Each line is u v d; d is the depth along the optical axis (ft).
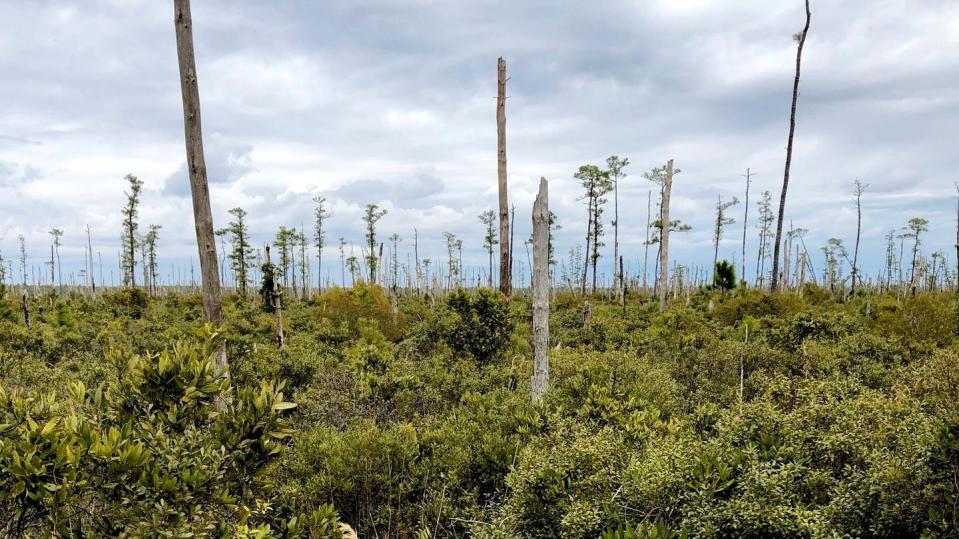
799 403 13.79
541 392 21.95
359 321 51.13
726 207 140.56
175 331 37.93
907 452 9.62
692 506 9.04
